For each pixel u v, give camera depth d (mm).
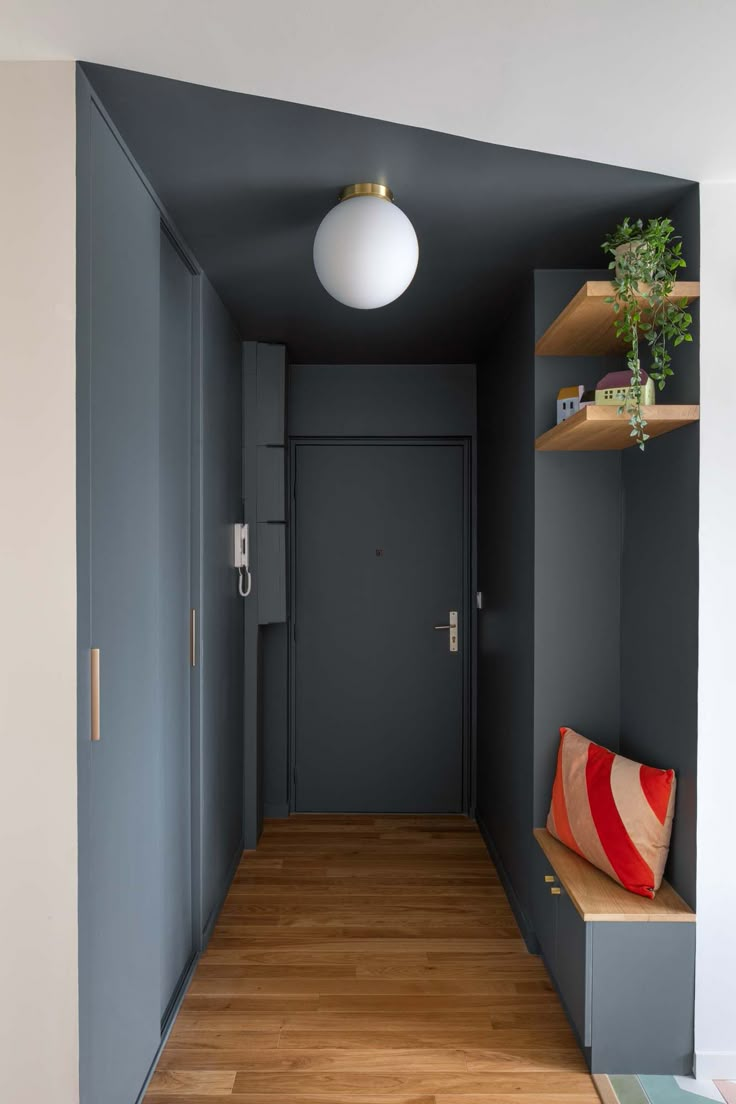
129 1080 1881
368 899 3205
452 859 3637
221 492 3105
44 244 1534
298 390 4211
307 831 4012
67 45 1478
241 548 3428
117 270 1781
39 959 1552
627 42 1458
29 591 1539
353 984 2568
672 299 2096
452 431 4215
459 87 1616
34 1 1344
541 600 2756
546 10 1359
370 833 3982
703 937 2111
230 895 3238
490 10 1359
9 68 1529
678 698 2240
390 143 1854
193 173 1996
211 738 2910
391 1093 2047
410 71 1558
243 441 3709
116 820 1766
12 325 1538
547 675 2756
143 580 1962
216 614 3006
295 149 1877
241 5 1350
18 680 1543
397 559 4301
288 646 4270
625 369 2699
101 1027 1675
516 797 3072
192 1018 2373
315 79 1585
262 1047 2232
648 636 2480
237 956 2748
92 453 1622
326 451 4289
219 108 1694
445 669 4297
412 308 3184
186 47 1477
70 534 1537
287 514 4238
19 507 1538
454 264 2674
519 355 3014
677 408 2102
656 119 1753
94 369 1630
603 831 2285
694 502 2131
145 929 1988
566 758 2570
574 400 2539
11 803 1545
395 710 4293
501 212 2258
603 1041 2113
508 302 3109
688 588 2170
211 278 2816
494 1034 2301
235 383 3463
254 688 3738
